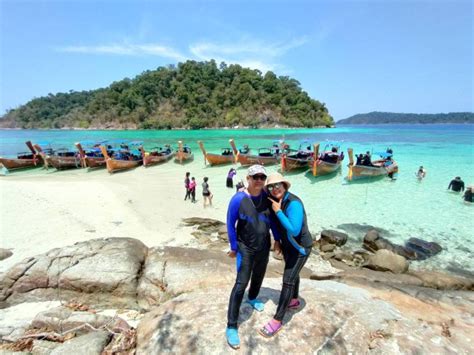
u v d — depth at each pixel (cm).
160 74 14538
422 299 559
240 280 321
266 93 12631
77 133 9000
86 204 1306
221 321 363
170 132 8644
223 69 15200
